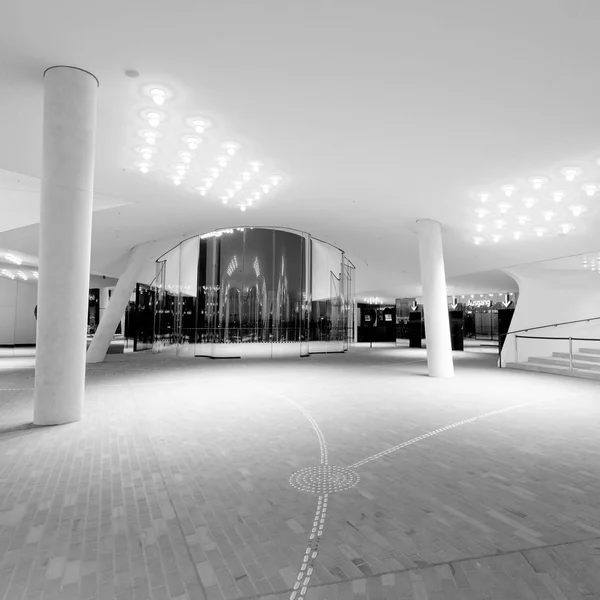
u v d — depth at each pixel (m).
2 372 12.10
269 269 21.00
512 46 4.87
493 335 33.62
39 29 4.75
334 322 21.75
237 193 10.52
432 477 4.01
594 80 5.45
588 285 15.55
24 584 2.31
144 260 16.47
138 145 7.71
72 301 5.86
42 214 5.73
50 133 5.63
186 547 2.71
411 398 8.25
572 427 5.98
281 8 4.38
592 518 3.16
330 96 6.04
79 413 6.08
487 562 2.55
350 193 10.35
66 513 3.19
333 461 4.46
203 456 4.60
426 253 12.21
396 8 4.35
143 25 4.66
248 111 6.48
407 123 6.76
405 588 2.30
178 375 11.77
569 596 2.24
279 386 9.77
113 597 2.20
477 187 9.46
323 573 2.43
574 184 8.94
